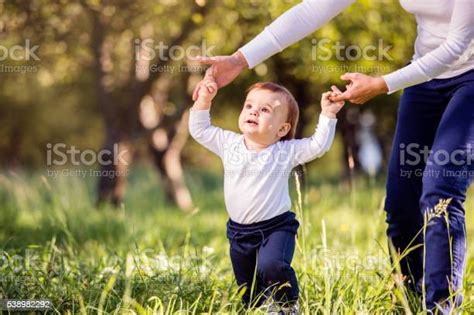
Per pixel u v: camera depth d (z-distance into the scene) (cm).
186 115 1353
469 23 374
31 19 992
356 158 1658
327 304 398
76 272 505
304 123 1395
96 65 1136
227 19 988
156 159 1375
